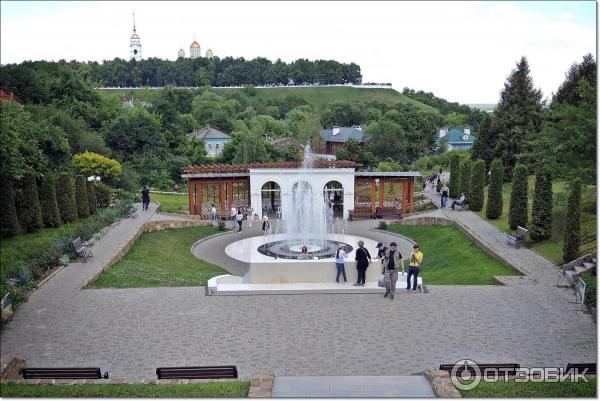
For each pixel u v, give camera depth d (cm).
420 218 3606
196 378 1207
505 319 1669
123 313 1738
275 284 2034
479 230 3100
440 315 1711
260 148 6669
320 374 1312
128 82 14250
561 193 3133
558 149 2728
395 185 5269
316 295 1928
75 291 1962
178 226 3497
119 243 2758
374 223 3819
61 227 3123
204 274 2508
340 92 14112
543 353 1422
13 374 1296
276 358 1408
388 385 1179
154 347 1479
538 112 5150
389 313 1736
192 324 1645
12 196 2816
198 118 9600
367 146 7438
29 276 2038
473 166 3844
